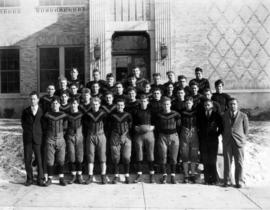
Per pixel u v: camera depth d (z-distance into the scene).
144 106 8.20
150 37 14.42
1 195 7.12
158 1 14.30
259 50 15.73
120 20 14.55
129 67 15.71
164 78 14.29
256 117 15.56
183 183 8.13
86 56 15.06
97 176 8.58
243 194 7.20
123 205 6.41
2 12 16.70
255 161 9.11
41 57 16.77
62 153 7.94
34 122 7.95
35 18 16.59
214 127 7.98
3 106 16.86
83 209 6.20
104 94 9.05
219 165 8.74
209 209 6.18
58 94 9.05
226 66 15.66
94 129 8.02
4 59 17.03
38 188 7.70
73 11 16.39
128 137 8.18
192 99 8.34
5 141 10.24
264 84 15.75
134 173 8.71
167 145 8.08
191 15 15.57
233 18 15.66
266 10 15.72
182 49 15.56
